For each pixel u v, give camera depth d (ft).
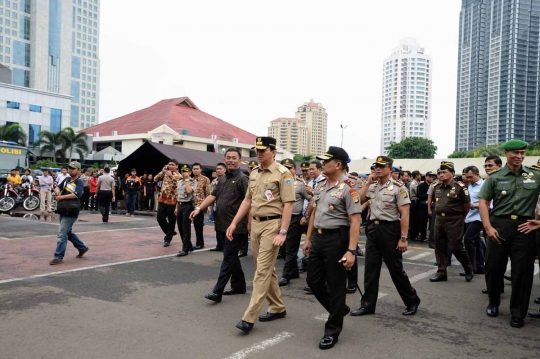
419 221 40.93
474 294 21.25
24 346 13.78
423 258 31.27
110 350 13.55
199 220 32.17
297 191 23.12
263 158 16.31
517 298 16.65
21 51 312.91
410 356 13.56
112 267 25.35
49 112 198.70
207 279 23.02
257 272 15.76
